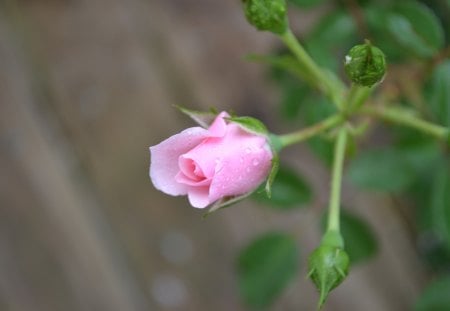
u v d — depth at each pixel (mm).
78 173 546
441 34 419
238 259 446
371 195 541
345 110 388
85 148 548
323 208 467
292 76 487
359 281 538
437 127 393
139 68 557
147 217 543
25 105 549
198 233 542
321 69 413
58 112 550
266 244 445
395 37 429
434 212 417
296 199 438
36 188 541
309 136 380
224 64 560
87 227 541
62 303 531
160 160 347
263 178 360
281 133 550
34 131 547
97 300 534
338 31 442
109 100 553
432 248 535
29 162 543
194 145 349
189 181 346
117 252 540
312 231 534
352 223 435
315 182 538
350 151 398
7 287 530
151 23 561
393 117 395
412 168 437
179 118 553
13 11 554
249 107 555
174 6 564
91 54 556
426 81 444
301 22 538
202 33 563
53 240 537
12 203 538
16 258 533
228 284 537
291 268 445
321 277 365
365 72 357
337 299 536
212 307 535
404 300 535
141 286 537
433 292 453
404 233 540
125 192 545
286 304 533
